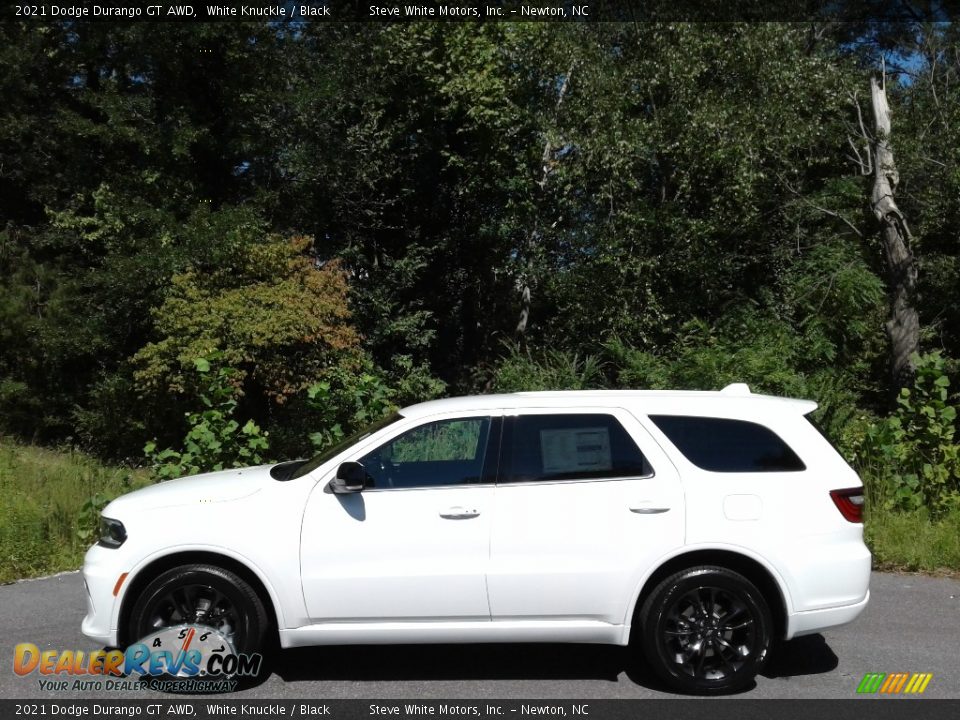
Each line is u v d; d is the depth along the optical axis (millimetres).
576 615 5180
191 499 5383
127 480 10352
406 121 21859
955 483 9516
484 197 22875
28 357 18297
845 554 5258
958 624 6602
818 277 18750
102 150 19469
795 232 19734
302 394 16438
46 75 19531
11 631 6398
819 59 18859
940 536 8430
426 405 5742
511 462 5332
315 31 20453
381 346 22922
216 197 20312
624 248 19297
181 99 19203
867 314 20422
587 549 5160
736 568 5301
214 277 17078
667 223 19016
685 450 5348
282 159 19953
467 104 20938
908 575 8023
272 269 17234
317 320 16359
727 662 5180
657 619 5164
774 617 5285
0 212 20312
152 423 17797
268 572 5152
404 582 5141
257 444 9477
